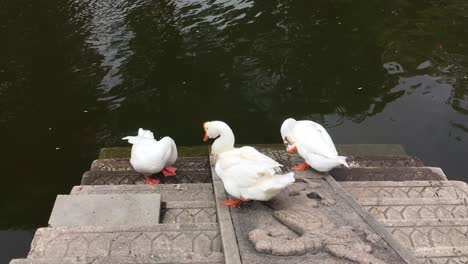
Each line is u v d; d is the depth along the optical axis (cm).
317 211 231
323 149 276
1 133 446
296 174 289
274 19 643
